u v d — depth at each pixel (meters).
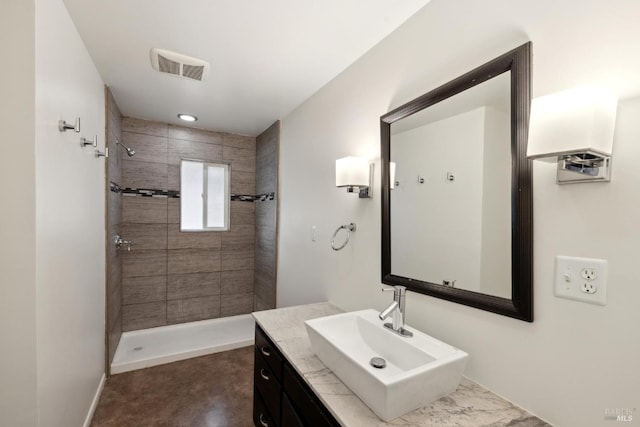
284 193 2.82
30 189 1.06
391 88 1.52
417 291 1.31
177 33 1.58
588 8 0.81
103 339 2.25
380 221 1.57
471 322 1.10
